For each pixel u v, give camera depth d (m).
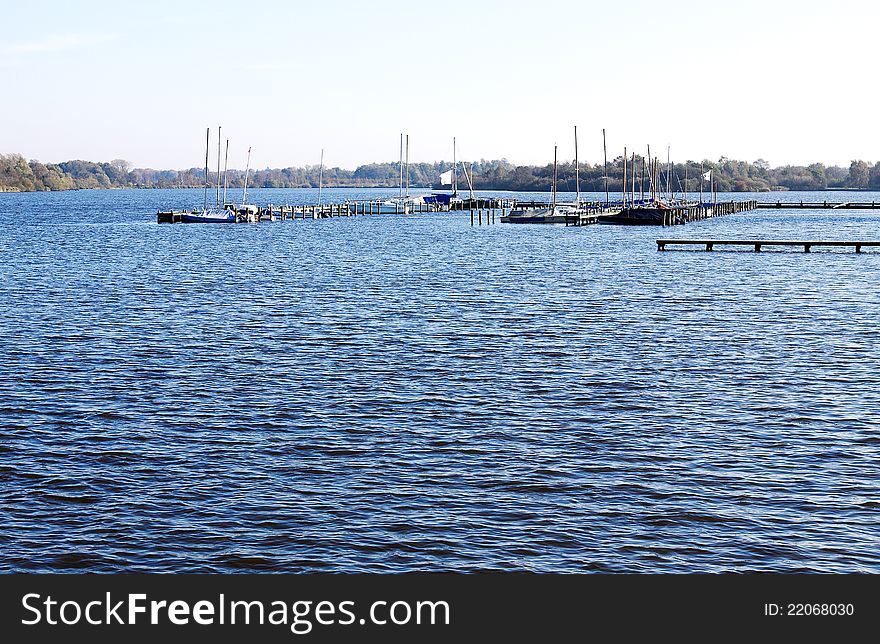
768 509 24.86
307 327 49.88
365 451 29.09
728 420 32.09
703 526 23.98
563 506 25.11
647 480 26.72
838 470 27.39
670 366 40.09
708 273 76.62
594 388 36.34
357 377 38.12
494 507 25.06
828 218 182.25
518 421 32.06
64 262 86.94
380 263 86.56
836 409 33.31
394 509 24.95
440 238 121.00
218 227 143.50
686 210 170.50
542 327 50.03
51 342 45.28
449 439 30.19
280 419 32.28
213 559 22.55
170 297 61.91
